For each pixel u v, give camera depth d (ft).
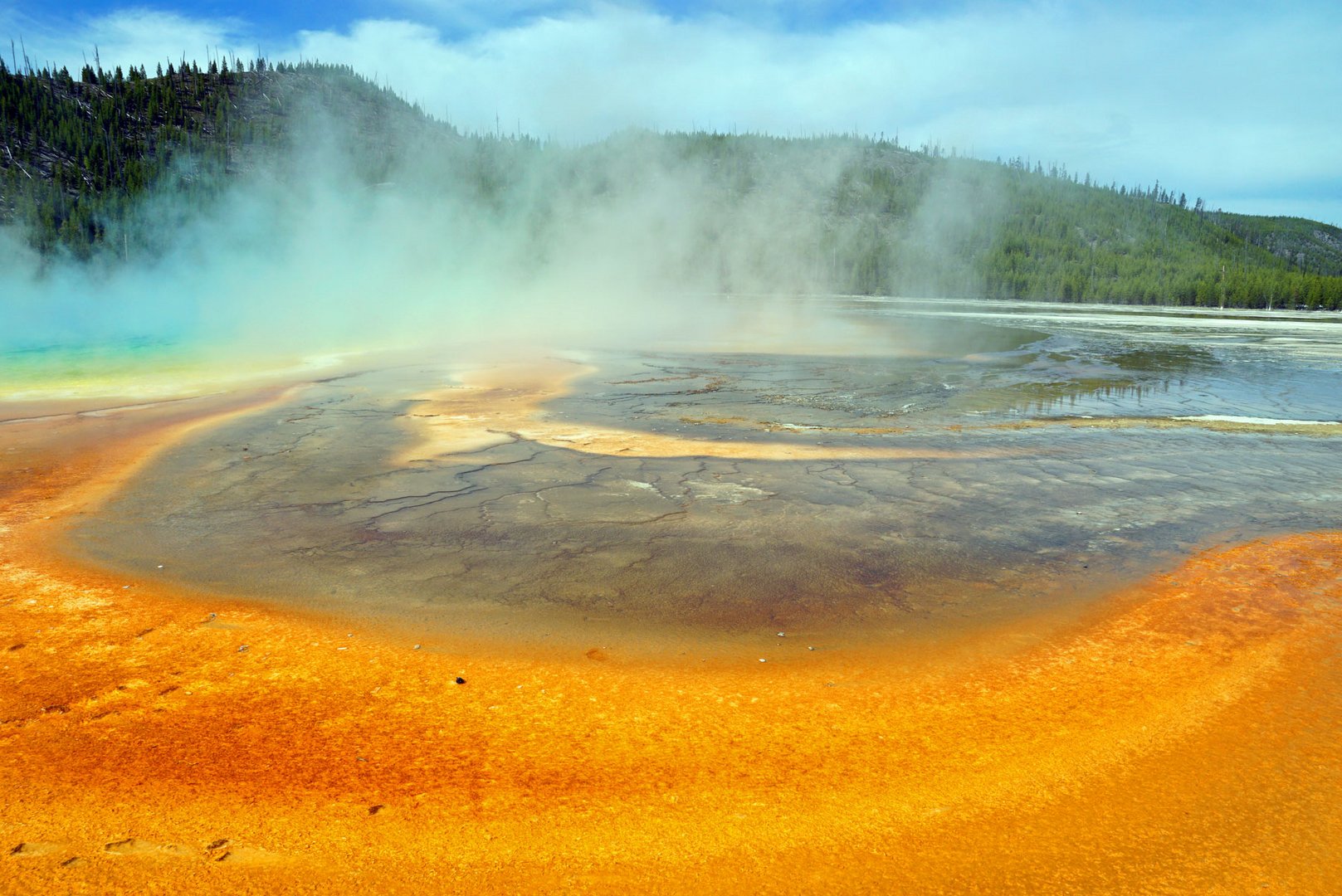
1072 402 51.57
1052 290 295.89
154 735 12.35
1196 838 10.00
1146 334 113.70
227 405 46.96
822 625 17.12
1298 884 9.16
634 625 17.07
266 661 15.11
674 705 13.51
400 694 13.80
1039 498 27.94
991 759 11.80
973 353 84.58
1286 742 12.17
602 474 30.91
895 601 18.53
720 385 57.93
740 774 11.42
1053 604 18.29
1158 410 48.39
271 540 22.88
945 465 33.12
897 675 14.70
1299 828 10.15
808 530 23.94
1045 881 9.27
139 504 26.58
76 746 12.01
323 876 9.33
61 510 25.76
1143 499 27.91
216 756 11.76
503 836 10.01
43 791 10.87
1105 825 10.27
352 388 54.19
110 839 9.95
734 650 15.84
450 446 35.70
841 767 11.59
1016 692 13.97
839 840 9.98
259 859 9.60
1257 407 49.93
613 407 47.39
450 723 12.81
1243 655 15.24
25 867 9.43
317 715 13.03
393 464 32.37
